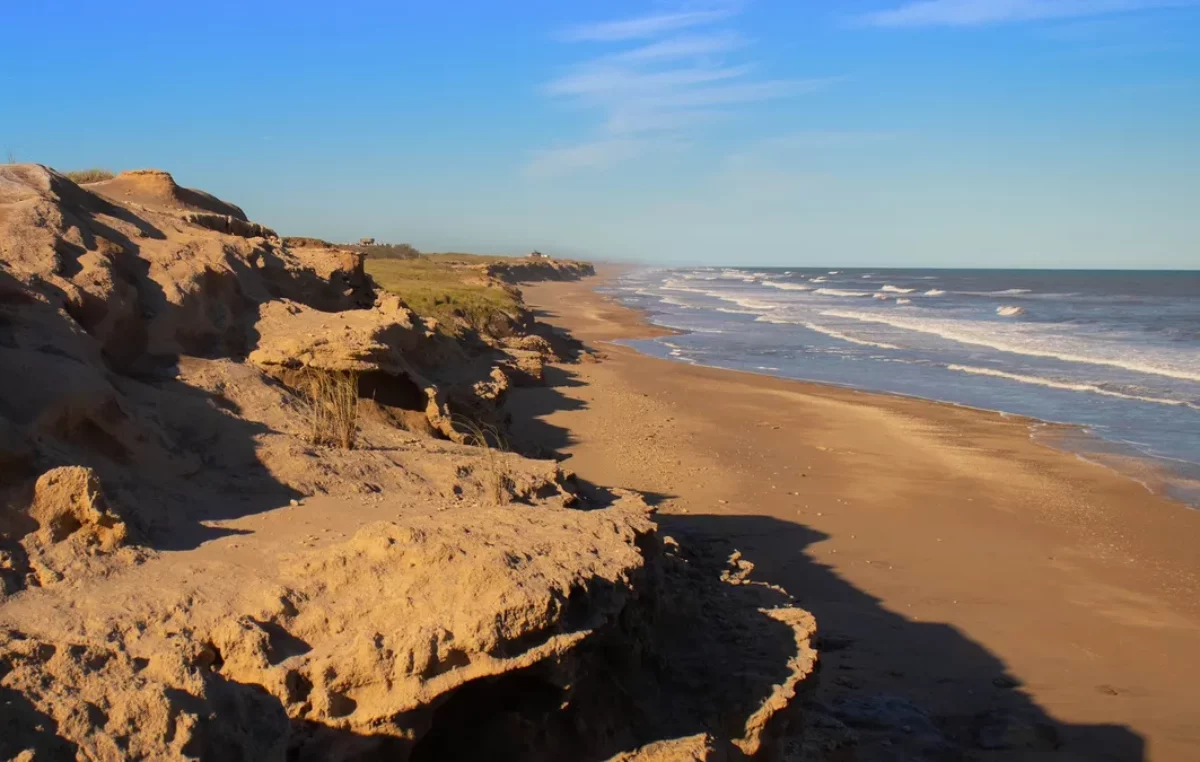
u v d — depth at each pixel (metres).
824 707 8.91
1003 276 189.12
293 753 4.76
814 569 13.32
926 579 13.19
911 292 105.44
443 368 17.31
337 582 5.66
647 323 56.34
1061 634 11.49
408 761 5.19
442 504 8.21
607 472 17.77
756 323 57.34
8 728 3.72
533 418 22.34
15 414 6.61
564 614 5.50
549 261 133.12
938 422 24.88
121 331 10.05
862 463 19.97
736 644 7.61
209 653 4.99
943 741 8.51
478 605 5.27
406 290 35.41
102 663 4.34
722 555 11.48
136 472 7.30
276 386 10.88
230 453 8.47
